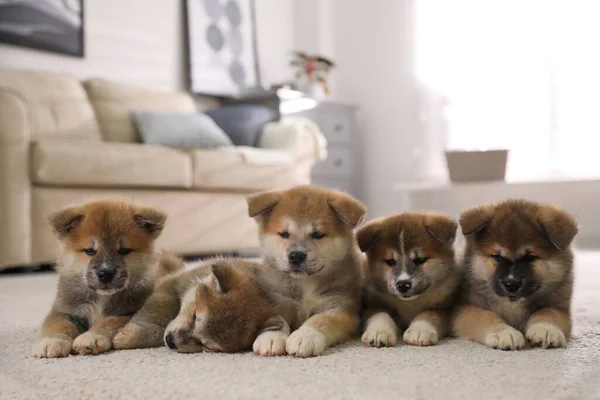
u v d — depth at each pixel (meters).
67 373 1.32
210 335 1.42
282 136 4.96
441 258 1.74
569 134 5.44
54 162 3.47
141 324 1.57
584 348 1.50
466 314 1.68
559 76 5.49
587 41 5.33
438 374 1.26
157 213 1.71
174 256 2.11
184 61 5.82
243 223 4.46
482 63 5.96
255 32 6.51
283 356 1.43
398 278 1.70
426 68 6.38
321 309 1.69
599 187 5.03
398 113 6.68
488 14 5.91
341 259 1.72
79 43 4.98
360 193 7.03
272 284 1.67
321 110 6.07
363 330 1.69
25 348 1.59
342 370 1.29
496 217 1.69
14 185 3.35
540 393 1.12
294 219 1.69
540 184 4.48
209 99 5.75
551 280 1.62
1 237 3.30
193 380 1.24
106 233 1.61
